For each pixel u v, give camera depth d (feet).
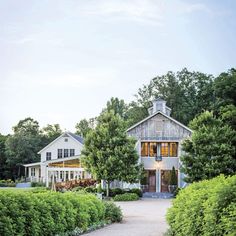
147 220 75.00
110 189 145.18
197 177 131.34
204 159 131.64
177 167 164.25
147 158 166.09
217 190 31.17
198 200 35.68
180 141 160.56
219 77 192.34
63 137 215.72
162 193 155.63
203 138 133.28
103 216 67.67
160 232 55.88
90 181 161.48
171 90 260.83
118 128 141.49
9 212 38.81
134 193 142.61
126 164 139.54
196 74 261.85
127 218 79.00
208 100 241.35
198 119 138.51
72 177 197.26
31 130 302.45
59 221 48.91
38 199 45.47
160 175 164.86
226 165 131.64
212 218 30.45
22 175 254.88
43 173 215.51
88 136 140.97
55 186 143.23
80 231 53.93
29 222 41.75
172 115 248.52
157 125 166.50
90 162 138.82
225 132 136.98
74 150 214.07
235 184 30.55
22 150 251.80
